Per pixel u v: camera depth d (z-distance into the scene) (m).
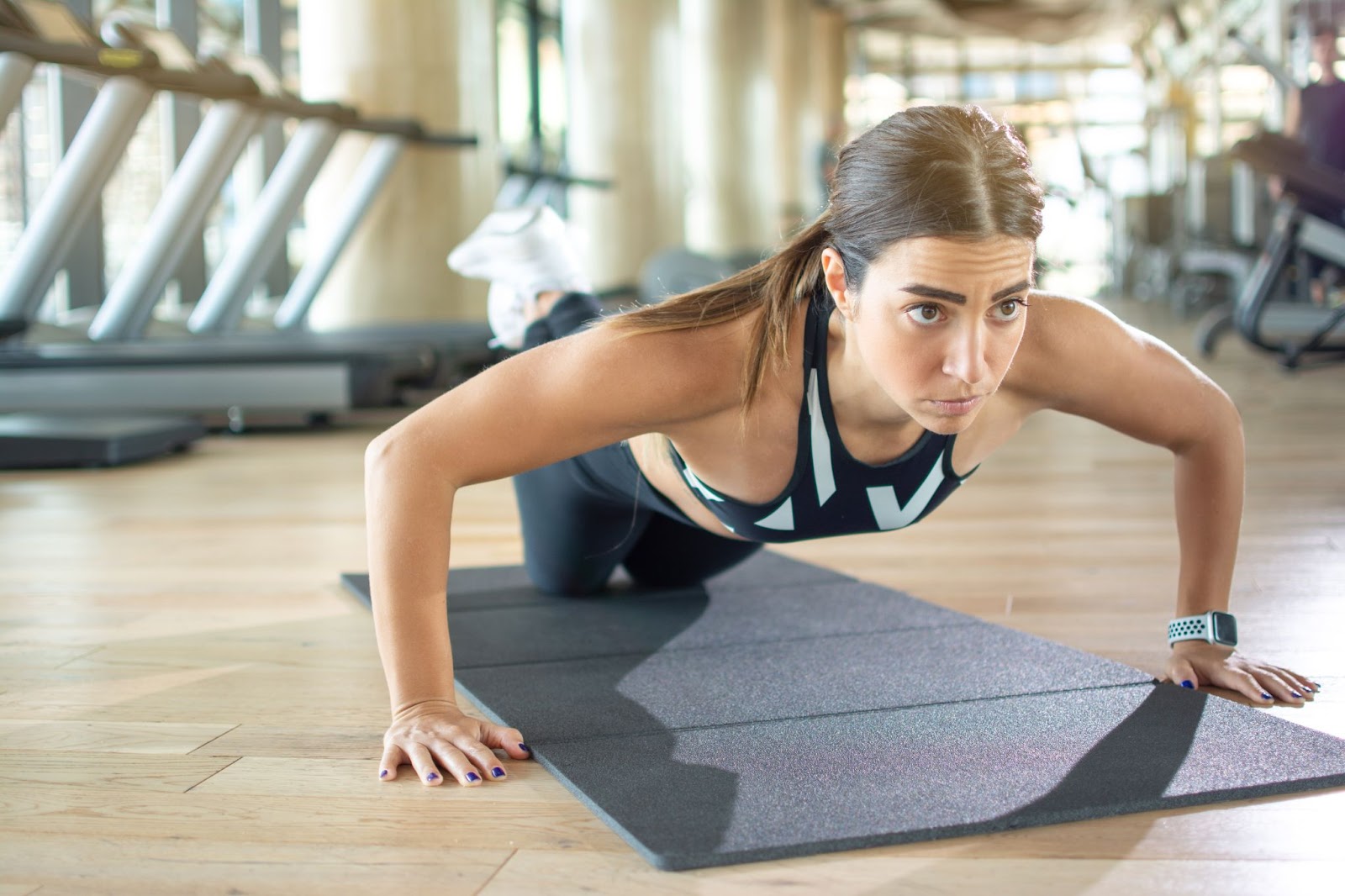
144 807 1.44
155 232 5.98
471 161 7.92
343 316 7.77
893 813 1.34
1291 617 2.19
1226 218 11.98
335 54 7.59
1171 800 1.37
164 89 5.38
